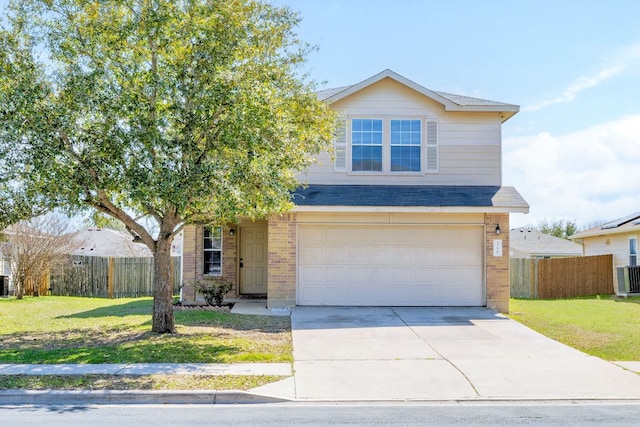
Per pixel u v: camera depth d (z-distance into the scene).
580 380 8.61
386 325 13.09
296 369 9.09
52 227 21.88
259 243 18.77
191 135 9.91
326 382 8.41
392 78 16.58
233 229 18.16
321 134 12.93
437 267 16.08
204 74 10.03
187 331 12.01
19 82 9.37
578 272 22.34
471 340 11.49
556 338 11.84
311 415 6.93
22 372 8.59
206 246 18.19
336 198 15.58
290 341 11.25
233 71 10.48
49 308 17.30
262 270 18.75
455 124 16.84
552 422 6.64
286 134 10.88
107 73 10.09
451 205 15.21
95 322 13.47
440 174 16.75
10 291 23.48
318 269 16.00
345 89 16.58
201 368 8.95
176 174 9.52
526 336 11.94
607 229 24.39
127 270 22.47
